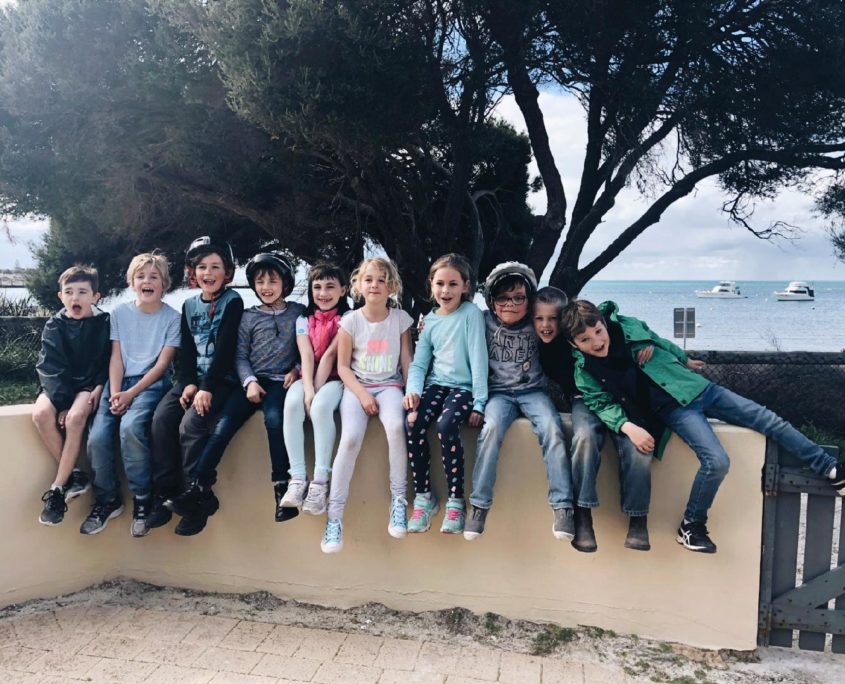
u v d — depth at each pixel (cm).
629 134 798
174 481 321
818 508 283
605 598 303
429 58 654
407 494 315
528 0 640
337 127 590
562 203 922
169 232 1059
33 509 326
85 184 786
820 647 289
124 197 853
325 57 584
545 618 310
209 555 340
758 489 284
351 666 274
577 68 742
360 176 771
